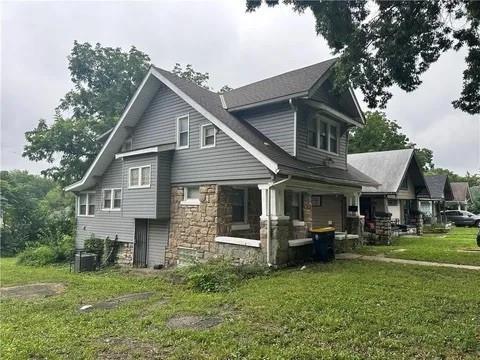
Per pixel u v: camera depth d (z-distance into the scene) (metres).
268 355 3.88
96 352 4.30
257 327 4.85
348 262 10.05
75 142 22.66
